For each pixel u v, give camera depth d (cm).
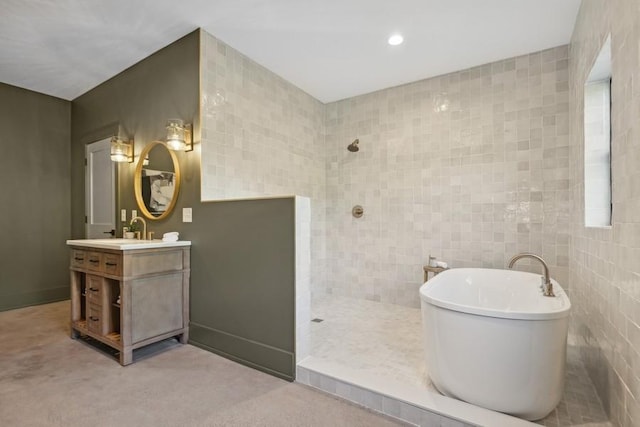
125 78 323
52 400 176
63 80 347
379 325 292
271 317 214
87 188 374
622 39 144
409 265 352
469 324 159
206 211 251
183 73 266
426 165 342
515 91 296
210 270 248
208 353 242
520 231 292
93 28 252
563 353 156
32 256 372
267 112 324
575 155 249
